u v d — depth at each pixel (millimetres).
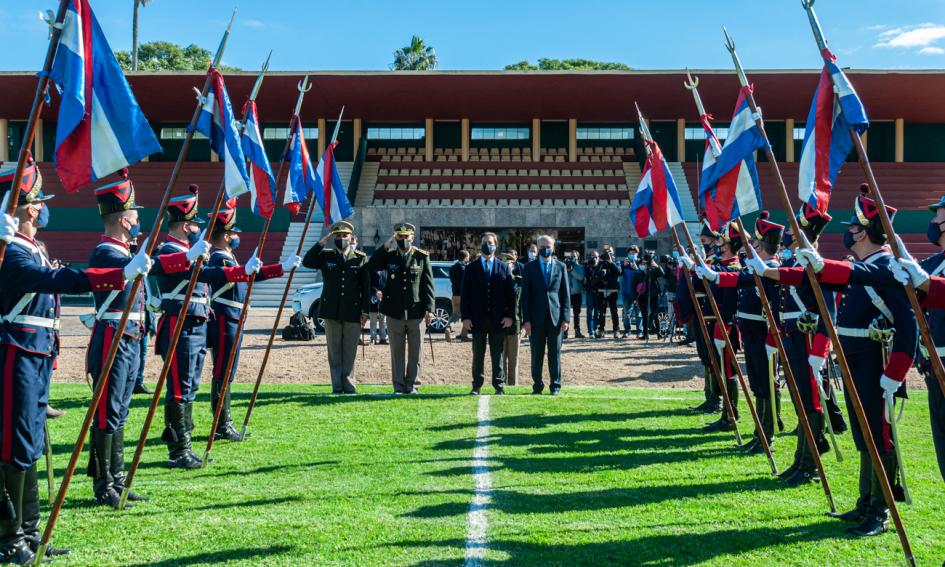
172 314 5828
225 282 5977
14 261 3719
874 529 4191
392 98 34812
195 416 7566
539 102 35469
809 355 5609
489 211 31109
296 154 7469
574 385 10867
